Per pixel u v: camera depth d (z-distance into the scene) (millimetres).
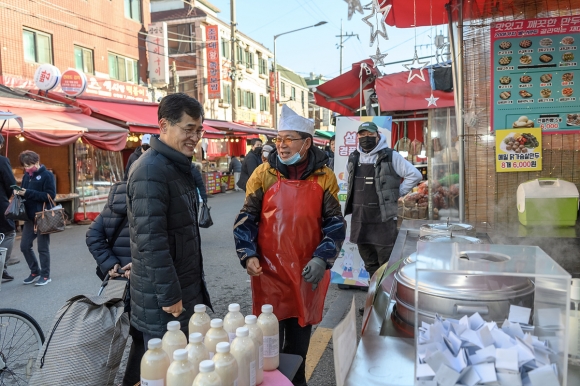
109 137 9977
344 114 8297
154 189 2055
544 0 3266
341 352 1270
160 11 26547
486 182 3473
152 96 19922
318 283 2498
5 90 9789
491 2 3367
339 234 2588
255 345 1706
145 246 2047
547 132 3268
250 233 2625
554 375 1172
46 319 4469
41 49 14000
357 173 4387
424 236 2387
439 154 5680
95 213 10992
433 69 5746
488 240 2551
